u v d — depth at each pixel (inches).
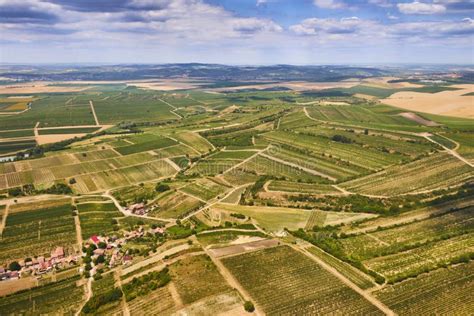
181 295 5339.6
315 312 4997.5
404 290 5403.5
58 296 5669.3
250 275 5841.5
